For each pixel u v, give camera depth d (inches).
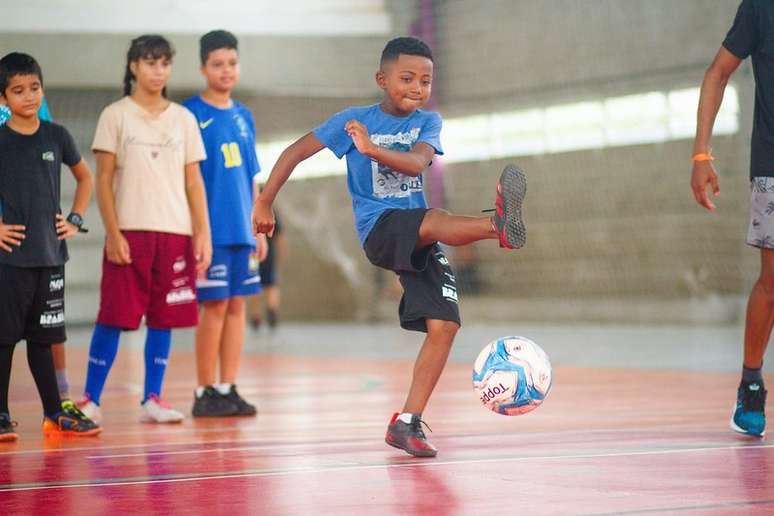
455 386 503.2
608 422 337.7
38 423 373.4
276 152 1402.6
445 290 268.1
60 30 1223.5
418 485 213.8
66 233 337.7
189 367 685.9
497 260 1293.1
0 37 1206.3
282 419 378.0
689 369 573.6
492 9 1253.1
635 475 222.1
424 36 1305.4
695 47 1080.2
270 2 1296.8
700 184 298.5
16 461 268.1
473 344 861.2
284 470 239.0
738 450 261.0
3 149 329.7
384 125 279.6
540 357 272.4
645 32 1125.1
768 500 190.5
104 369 376.8
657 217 1136.8
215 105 413.4
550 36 1210.0
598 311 1141.7
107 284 374.3
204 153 396.5
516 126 1254.3
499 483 214.7
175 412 377.1
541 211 1253.1
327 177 1435.8
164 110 388.2
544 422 342.0
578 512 181.9
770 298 289.4
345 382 548.1
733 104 1045.8
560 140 1218.0
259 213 276.4
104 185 375.6
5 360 327.0
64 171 1397.6
